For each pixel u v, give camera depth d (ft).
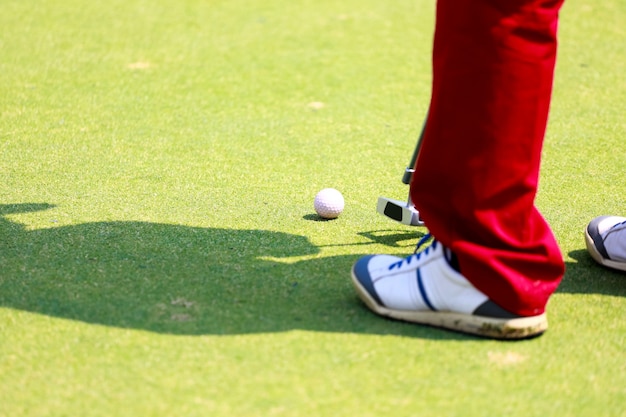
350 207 18.81
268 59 33.86
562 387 11.16
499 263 12.14
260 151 22.91
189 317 13.01
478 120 11.78
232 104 27.63
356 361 11.69
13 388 10.93
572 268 15.52
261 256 15.67
